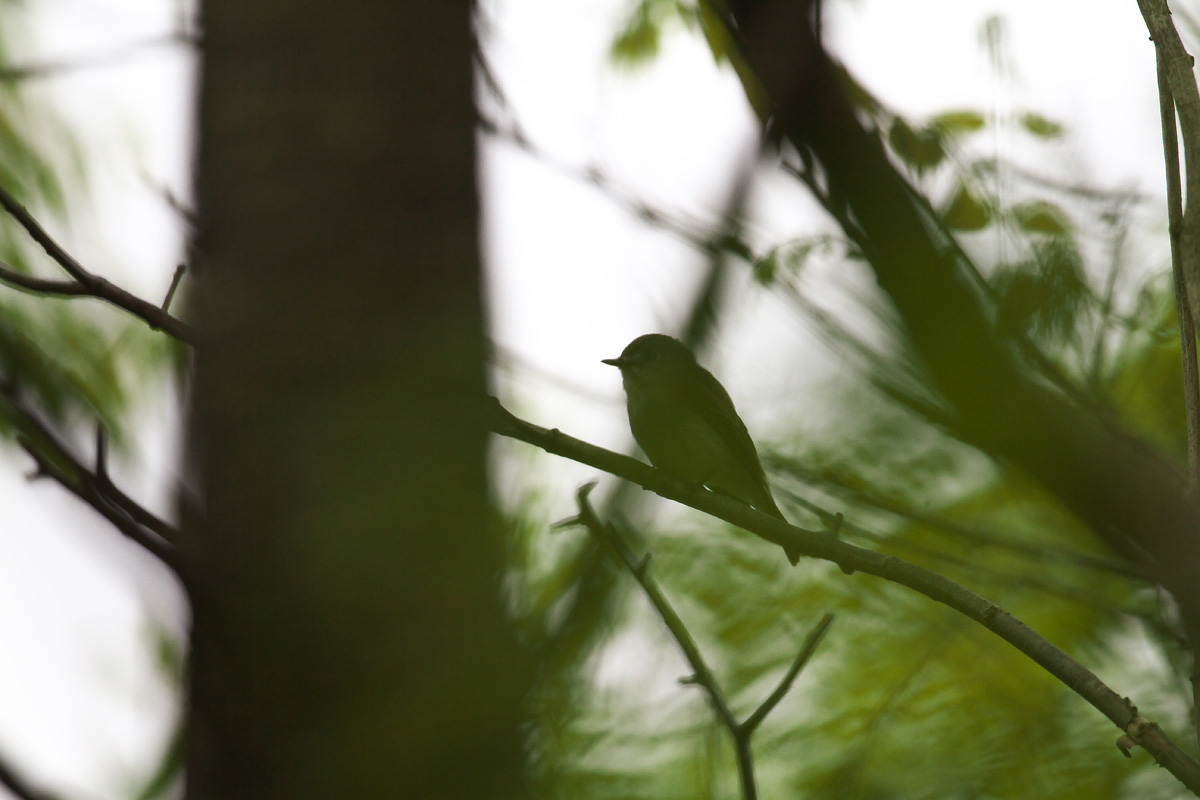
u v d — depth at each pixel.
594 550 5.38
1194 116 5.61
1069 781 8.48
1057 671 5.82
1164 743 5.26
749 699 8.96
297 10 6.51
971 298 6.82
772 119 6.97
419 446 5.80
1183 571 6.64
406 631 5.25
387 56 6.50
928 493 9.16
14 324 8.16
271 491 5.68
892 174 6.90
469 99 6.76
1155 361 8.59
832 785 8.57
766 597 9.51
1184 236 5.64
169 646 6.57
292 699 5.12
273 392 5.91
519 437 7.00
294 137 6.35
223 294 6.17
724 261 6.94
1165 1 5.84
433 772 4.81
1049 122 8.41
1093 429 6.69
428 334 6.14
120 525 5.11
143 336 9.23
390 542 5.46
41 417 5.18
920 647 9.16
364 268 6.18
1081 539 9.02
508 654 5.14
